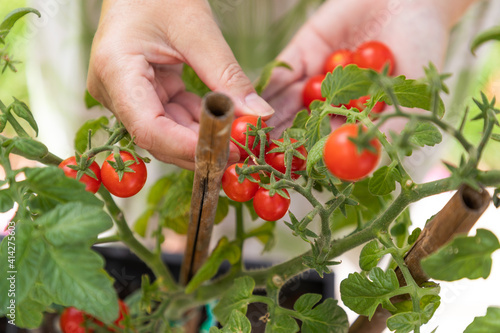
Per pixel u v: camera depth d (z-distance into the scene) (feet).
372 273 0.94
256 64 2.10
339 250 1.03
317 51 1.89
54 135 2.27
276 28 2.01
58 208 0.79
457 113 2.22
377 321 1.07
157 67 1.41
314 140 1.05
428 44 1.87
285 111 1.69
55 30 1.95
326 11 1.87
